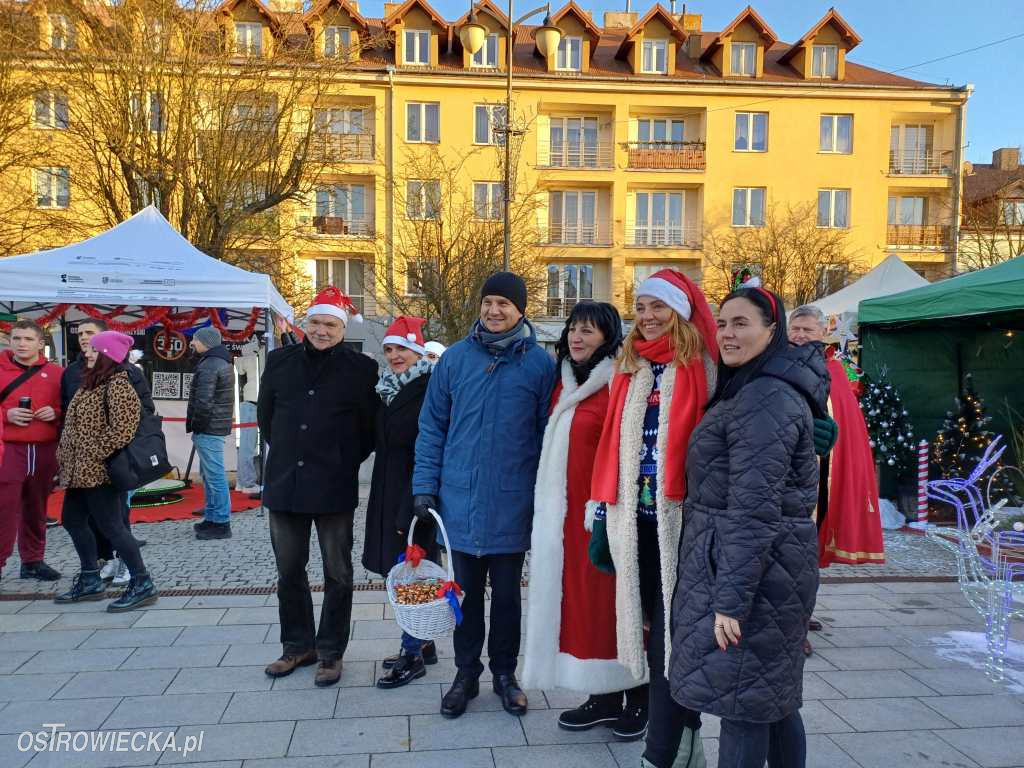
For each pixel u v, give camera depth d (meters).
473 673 3.19
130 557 4.41
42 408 4.85
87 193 13.12
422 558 3.18
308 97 13.72
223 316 9.90
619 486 2.65
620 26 33.22
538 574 2.93
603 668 2.84
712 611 2.06
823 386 2.20
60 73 11.91
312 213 25.05
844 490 4.17
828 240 24.72
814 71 28.05
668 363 2.61
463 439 3.08
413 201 19.06
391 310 20.84
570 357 3.06
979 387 7.93
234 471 9.61
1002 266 6.53
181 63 12.08
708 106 26.98
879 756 2.80
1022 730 3.03
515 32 26.95
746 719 2.01
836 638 4.10
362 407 3.45
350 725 2.99
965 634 4.17
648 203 27.83
